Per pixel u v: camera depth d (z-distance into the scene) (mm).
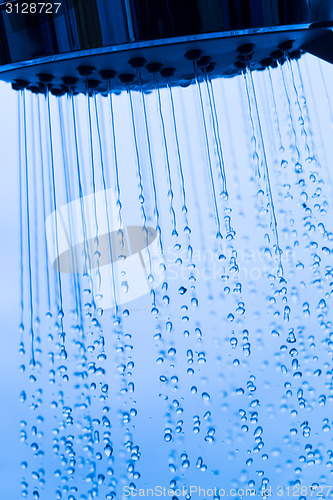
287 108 1035
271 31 769
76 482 1212
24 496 1175
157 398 1337
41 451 1196
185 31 740
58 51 763
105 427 1151
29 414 1410
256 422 1157
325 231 1164
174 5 736
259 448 1133
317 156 1241
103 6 739
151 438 1326
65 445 1159
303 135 1049
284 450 1256
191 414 1317
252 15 744
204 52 801
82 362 1139
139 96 1147
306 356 1263
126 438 1175
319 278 1205
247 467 1256
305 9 752
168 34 741
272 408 1238
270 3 746
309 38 806
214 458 1282
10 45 777
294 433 1164
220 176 1067
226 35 761
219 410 1316
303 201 1131
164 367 1337
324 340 1164
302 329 1278
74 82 869
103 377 1332
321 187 1168
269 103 1160
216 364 1327
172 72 842
